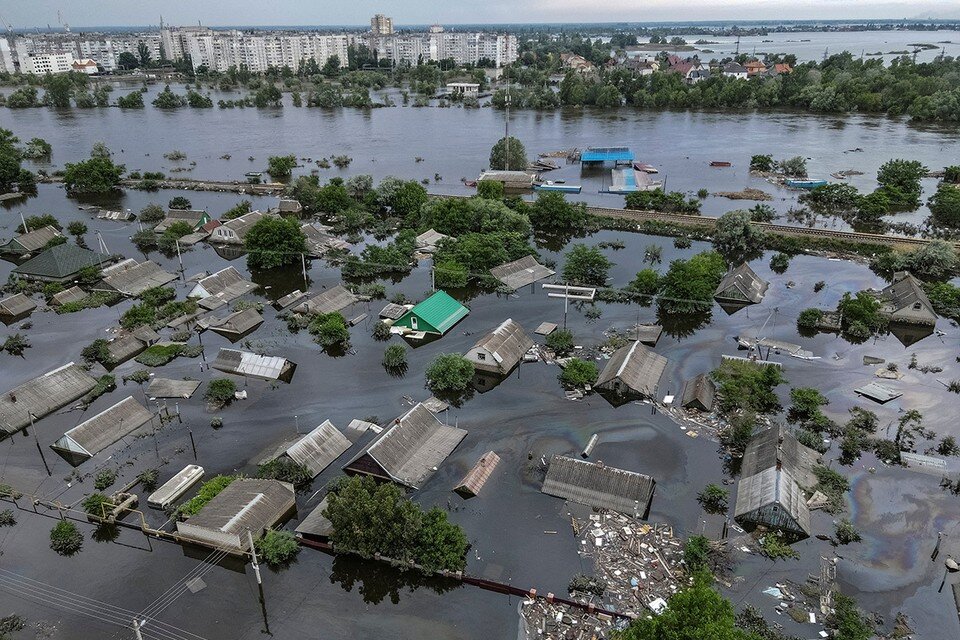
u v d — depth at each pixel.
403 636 48.41
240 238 127.06
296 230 118.00
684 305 96.94
